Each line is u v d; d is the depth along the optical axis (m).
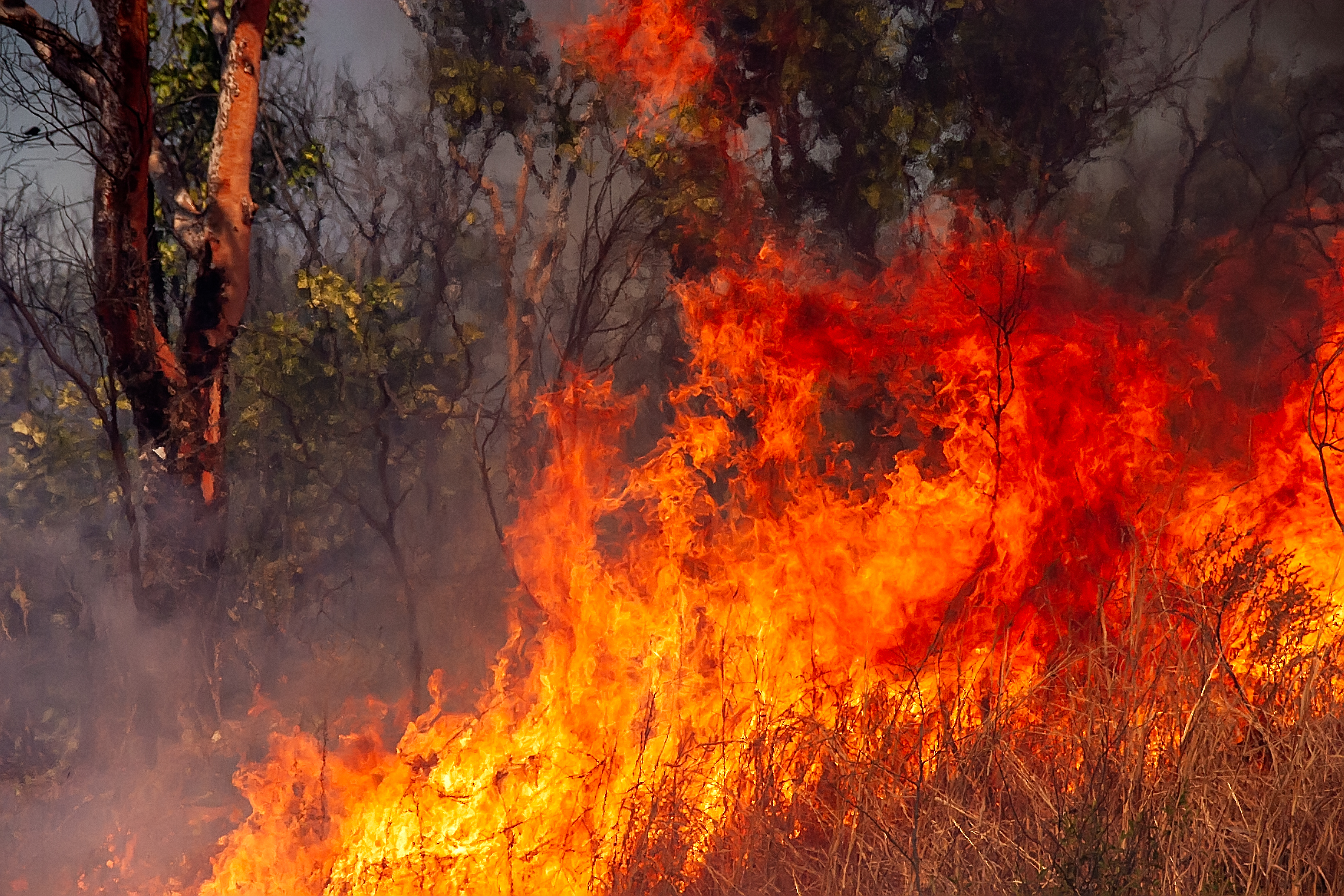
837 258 17.72
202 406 13.63
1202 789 6.06
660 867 6.79
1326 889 5.59
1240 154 18.58
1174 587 7.80
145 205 12.73
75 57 12.02
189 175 16.64
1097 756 6.54
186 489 13.36
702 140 17.14
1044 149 18.20
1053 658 7.94
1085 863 5.62
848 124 17.34
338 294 16.88
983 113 17.97
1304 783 6.03
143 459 13.44
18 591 14.77
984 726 6.88
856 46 17.12
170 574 13.13
